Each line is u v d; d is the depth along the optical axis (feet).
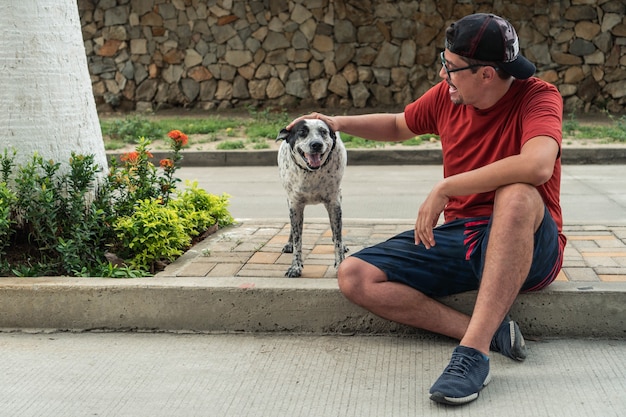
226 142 39.06
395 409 10.27
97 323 13.64
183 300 13.47
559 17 46.98
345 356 12.20
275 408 10.38
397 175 33.09
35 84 15.71
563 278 13.62
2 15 15.43
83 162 15.51
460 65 11.41
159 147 38.83
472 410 10.18
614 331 12.71
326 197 14.84
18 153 15.70
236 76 50.03
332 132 14.38
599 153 35.60
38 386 11.23
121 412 10.34
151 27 50.26
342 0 48.06
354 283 12.05
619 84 47.14
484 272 10.87
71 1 16.46
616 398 10.41
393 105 48.85
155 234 15.25
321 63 49.01
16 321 13.76
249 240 17.33
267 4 48.85
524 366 11.59
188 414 10.24
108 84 51.11
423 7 47.67
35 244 15.78
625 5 46.37
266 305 13.33
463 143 12.35
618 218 23.34
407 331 13.05
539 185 11.84
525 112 11.53
